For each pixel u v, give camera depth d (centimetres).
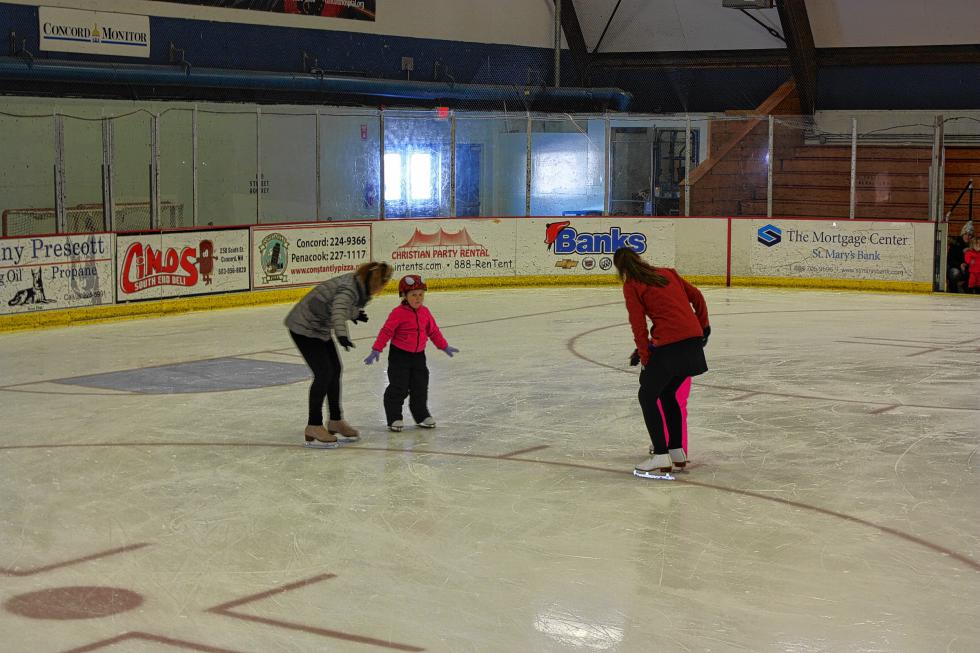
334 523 684
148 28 2144
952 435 923
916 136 2580
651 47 2850
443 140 2247
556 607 548
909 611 546
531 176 2294
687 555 628
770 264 2119
